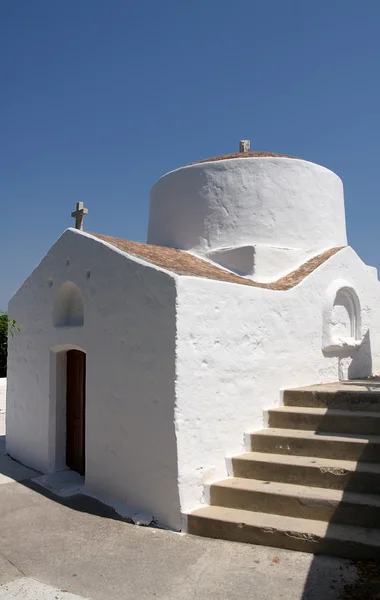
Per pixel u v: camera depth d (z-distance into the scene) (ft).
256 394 22.45
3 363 52.65
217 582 14.38
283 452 20.72
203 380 19.74
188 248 31.04
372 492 17.54
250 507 18.34
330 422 21.26
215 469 19.92
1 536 18.47
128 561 15.93
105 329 22.09
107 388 21.77
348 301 31.04
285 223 30.22
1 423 42.45
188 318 19.26
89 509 20.97
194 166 31.53
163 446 18.95
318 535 15.83
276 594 13.58
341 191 34.37
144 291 20.24
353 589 13.55
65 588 14.39
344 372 29.81
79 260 24.22
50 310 26.45
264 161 30.48
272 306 23.93
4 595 14.05
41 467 26.89
